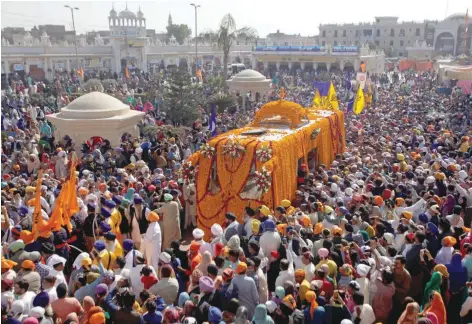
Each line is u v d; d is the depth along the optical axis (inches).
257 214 461.7
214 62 2957.7
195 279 327.9
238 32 1961.1
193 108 1208.2
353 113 1177.4
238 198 523.5
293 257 377.4
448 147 755.4
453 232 413.4
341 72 2598.4
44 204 466.3
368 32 4783.5
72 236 426.9
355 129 953.5
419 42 4601.4
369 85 1449.3
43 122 1043.9
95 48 2465.6
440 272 328.2
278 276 349.1
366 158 667.4
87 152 766.5
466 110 1229.1
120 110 885.8
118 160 711.7
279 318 284.0
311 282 313.7
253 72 1681.8
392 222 449.1
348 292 308.7
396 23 4658.0
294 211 468.4
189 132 979.9
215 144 533.6
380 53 3036.4
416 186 544.7
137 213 467.5
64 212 411.2
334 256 348.5
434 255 395.5
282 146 536.1
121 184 544.4
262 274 336.5
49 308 284.7
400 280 326.6
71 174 422.6
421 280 353.1
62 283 300.2
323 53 2674.7
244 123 984.3
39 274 325.1
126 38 2503.7
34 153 730.2
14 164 676.7
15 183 547.5
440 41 4463.6
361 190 530.9
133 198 471.8
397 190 520.1
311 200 471.5
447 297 334.0
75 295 315.0
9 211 450.3
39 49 2229.3
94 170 643.5
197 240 389.1
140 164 637.9
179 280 353.4
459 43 4323.3
